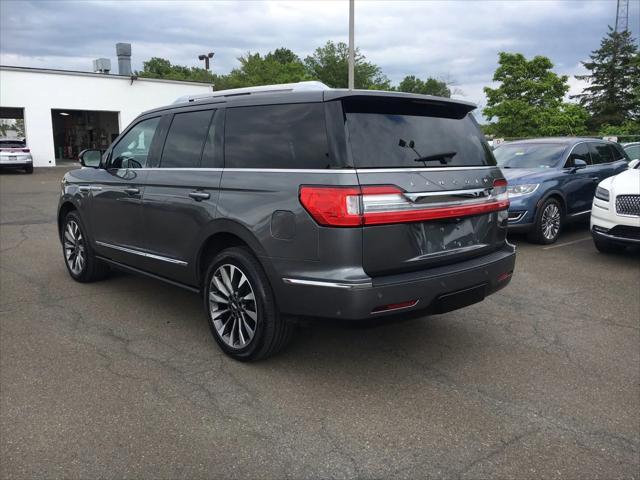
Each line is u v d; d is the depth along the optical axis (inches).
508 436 115.4
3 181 798.5
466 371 147.6
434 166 137.5
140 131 192.2
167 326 180.4
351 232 121.6
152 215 176.6
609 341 170.7
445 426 119.1
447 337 173.0
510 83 1512.1
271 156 139.1
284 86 160.9
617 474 102.8
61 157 1496.1
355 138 127.0
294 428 117.6
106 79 1218.6
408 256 130.5
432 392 135.0
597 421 122.1
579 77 2290.8
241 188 143.3
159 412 123.6
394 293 125.5
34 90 1130.0
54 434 114.0
